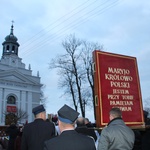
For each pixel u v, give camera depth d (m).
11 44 59.31
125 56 6.66
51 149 2.75
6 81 51.75
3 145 14.75
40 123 4.92
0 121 48.22
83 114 30.77
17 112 50.12
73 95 31.50
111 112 4.32
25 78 55.00
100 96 5.95
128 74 6.57
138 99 6.56
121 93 6.30
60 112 3.04
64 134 2.89
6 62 55.44
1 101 49.81
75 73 31.50
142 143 5.77
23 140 4.82
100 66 6.16
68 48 32.12
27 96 54.62
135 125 6.27
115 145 3.91
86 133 5.68
